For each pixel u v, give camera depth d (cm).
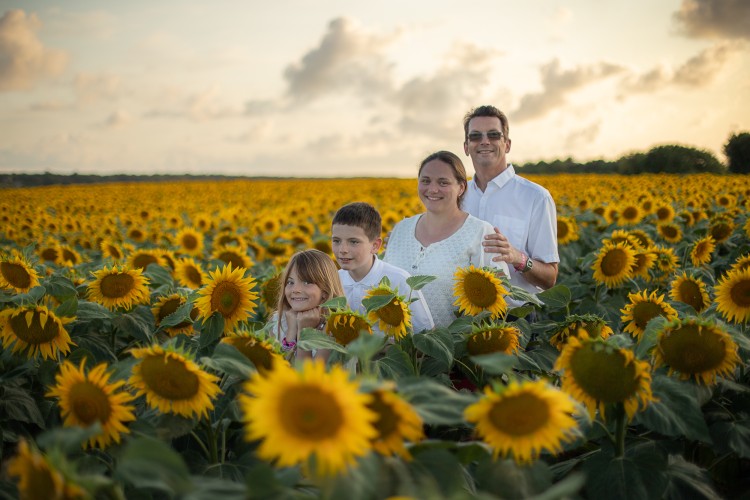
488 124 544
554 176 4194
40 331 298
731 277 341
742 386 280
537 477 195
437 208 462
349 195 3266
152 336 363
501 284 376
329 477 151
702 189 2066
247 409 148
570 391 224
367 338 188
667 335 252
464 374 346
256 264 767
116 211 2397
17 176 6159
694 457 298
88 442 224
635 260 526
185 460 252
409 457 176
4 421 297
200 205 2809
